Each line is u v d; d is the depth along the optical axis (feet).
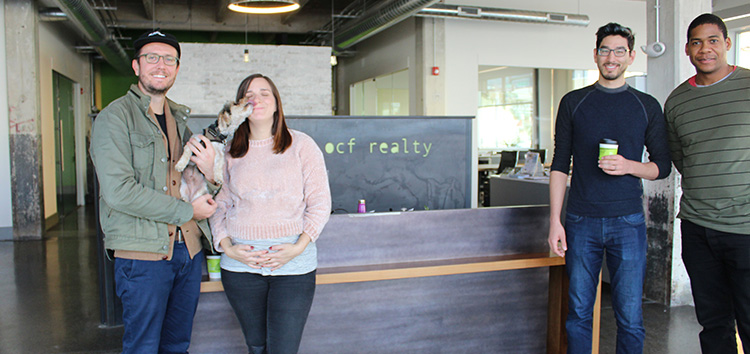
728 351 8.24
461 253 9.30
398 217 8.91
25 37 23.02
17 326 12.09
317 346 8.70
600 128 7.83
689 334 11.38
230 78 29.35
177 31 40.91
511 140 30.71
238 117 6.33
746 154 7.55
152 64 6.49
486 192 29.78
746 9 26.16
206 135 6.62
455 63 29.09
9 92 22.90
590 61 31.58
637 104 7.80
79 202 35.09
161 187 6.49
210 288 7.92
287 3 18.43
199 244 7.05
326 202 6.79
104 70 42.45
